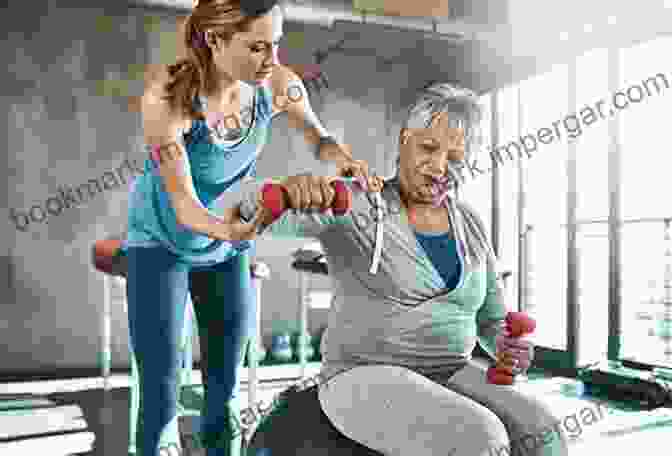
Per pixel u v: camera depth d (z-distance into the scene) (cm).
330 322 114
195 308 140
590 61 450
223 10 103
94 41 507
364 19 546
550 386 414
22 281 483
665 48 408
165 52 525
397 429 90
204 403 138
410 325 109
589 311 460
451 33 557
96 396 394
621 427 307
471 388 108
